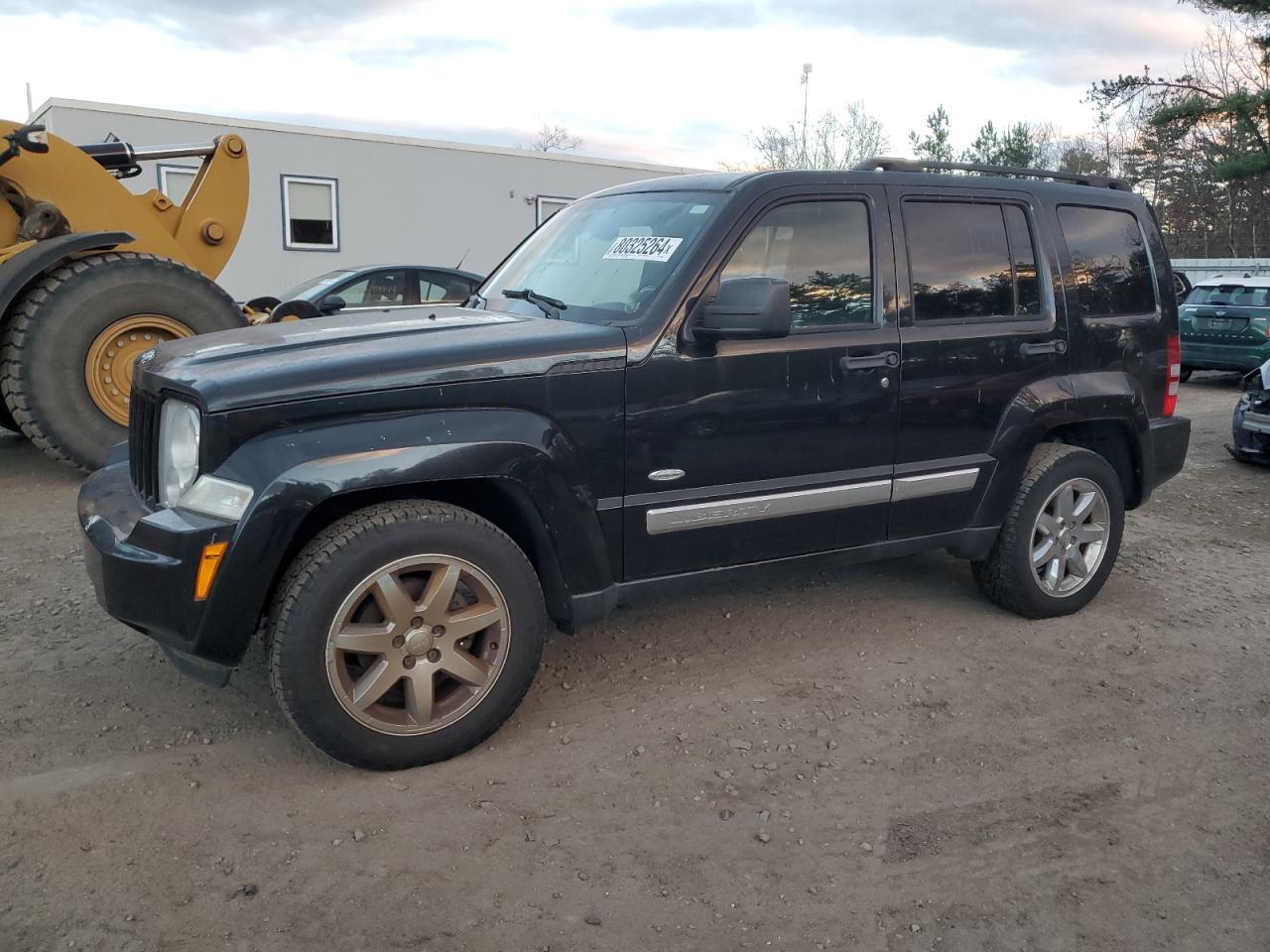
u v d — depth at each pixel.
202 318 7.38
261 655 4.11
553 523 3.41
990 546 4.56
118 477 3.77
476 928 2.56
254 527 2.94
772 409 3.78
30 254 6.80
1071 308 4.54
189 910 2.59
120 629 4.37
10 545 5.52
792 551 3.99
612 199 4.45
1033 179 4.68
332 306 6.41
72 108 14.15
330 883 2.71
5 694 3.73
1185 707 3.89
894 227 4.09
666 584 3.76
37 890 2.64
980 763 3.44
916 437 4.15
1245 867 2.91
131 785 3.14
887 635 4.54
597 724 3.64
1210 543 6.13
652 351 3.52
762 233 3.80
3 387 6.98
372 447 3.07
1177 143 34.69
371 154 16.72
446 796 3.15
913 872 2.85
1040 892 2.78
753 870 2.83
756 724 3.67
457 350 3.26
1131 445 4.89
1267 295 13.27
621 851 2.90
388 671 3.17
